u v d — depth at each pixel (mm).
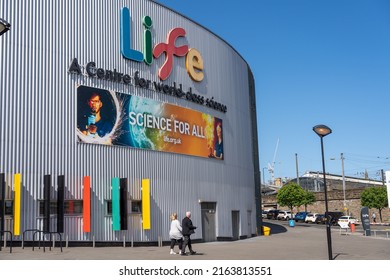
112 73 26219
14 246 22281
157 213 27172
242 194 36000
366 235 38969
